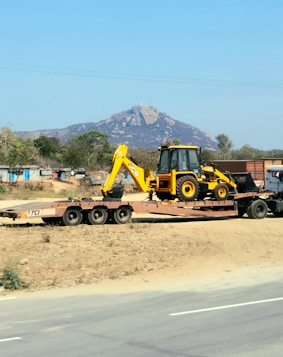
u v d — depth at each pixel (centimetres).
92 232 2347
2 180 7038
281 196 3067
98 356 814
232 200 2919
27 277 1584
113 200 2680
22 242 2095
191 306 1160
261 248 2119
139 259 1862
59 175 8119
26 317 1084
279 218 3023
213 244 2166
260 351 824
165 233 2373
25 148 9375
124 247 2045
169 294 1305
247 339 893
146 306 1171
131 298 1266
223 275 1588
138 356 811
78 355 820
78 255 1889
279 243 2217
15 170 7281
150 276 1602
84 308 1160
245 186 2981
